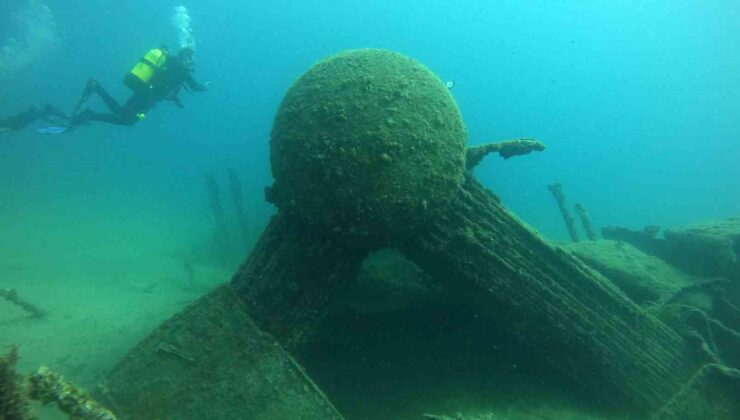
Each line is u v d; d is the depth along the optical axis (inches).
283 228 166.1
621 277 243.8
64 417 152.3
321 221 151.6
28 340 231.0
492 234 175.9
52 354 218.4
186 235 703.1
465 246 173.8
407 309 241.9
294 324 164.6
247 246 514.9
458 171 158.1
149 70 354.3
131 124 384.8
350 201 143.7
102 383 146.6
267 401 144.6
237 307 157.4
